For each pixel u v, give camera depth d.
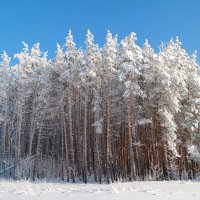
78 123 43.34
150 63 39.12
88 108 45.84
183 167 43.03
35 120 48.97
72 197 16.91
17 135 51.53
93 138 46.69
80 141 42.91
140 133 42.19
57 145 49.81
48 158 54.41
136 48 38.66
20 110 48.09
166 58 40.69
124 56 37.50
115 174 39.00
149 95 38.81
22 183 29.09
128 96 37.00
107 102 38.22
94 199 16.11
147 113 39.88
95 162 39.28
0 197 16.92
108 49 39.31
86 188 23.80
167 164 37.44
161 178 38.81
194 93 41.81
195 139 41.84
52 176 46.53
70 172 44.25
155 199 16.59
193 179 39.12
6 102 52.78
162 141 38.94
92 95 44.06
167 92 37.59
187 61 43.28
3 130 55.62
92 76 40.12
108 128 37.66
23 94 48.19
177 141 40.22
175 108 37.91
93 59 40.44
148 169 41.22
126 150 42.22
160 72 37.59
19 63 48.66
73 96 46.00
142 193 18.89
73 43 42.97
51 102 48.00
